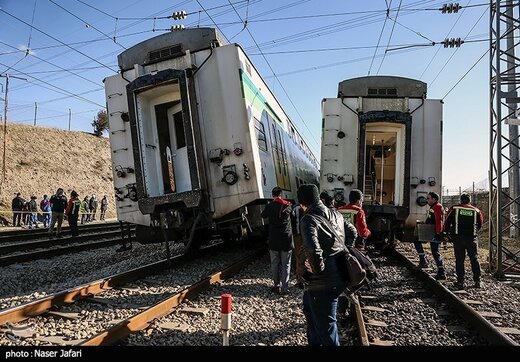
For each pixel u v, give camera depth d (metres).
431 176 10.96
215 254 11.98
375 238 12.43
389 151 13.74
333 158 11.18
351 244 4.63
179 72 8.93
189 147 8.86
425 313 6.41
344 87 11.49
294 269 10.11
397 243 16.77
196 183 8.80
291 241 7.52
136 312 5.95
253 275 9.05
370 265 4.44
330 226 4.22
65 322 5.47
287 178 13.57
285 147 13.99
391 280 8.78
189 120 8.86
